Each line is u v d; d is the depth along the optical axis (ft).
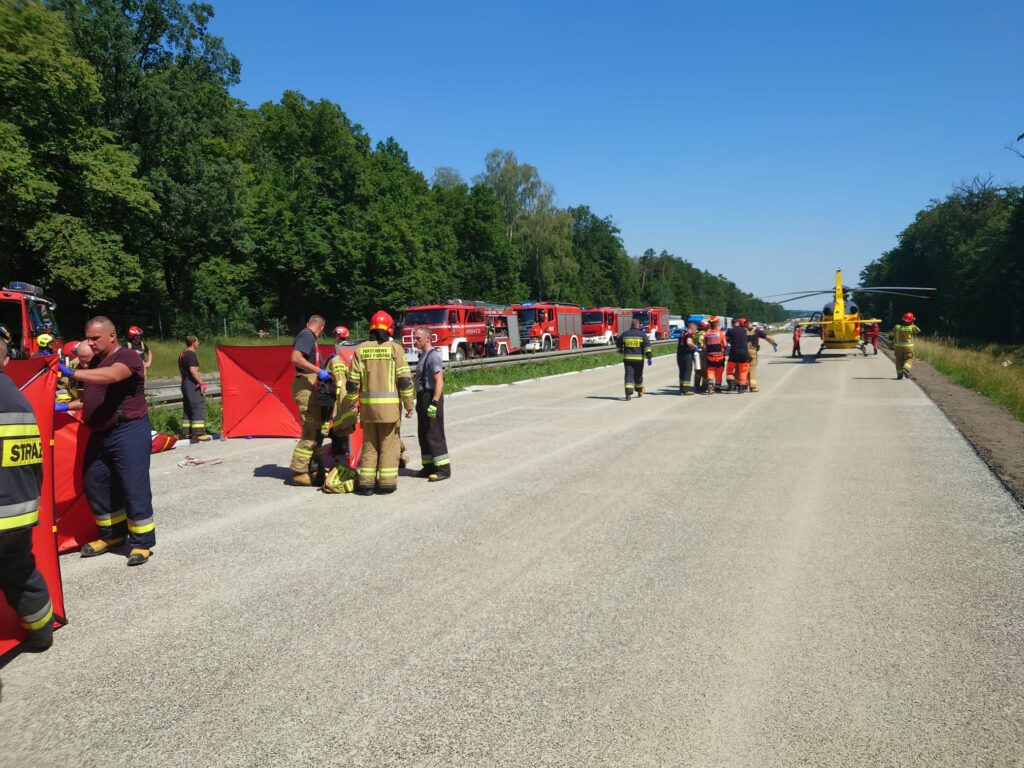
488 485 25.34
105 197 108.17
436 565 16.80
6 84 89.25
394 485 24.29
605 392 60.70
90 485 17.70
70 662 12.10
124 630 13.34
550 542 18.51
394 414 23.86
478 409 48.67
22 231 101.09
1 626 12.41
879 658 11.82
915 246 287.07
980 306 217.56
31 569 12.19
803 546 17.88
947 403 48.11
